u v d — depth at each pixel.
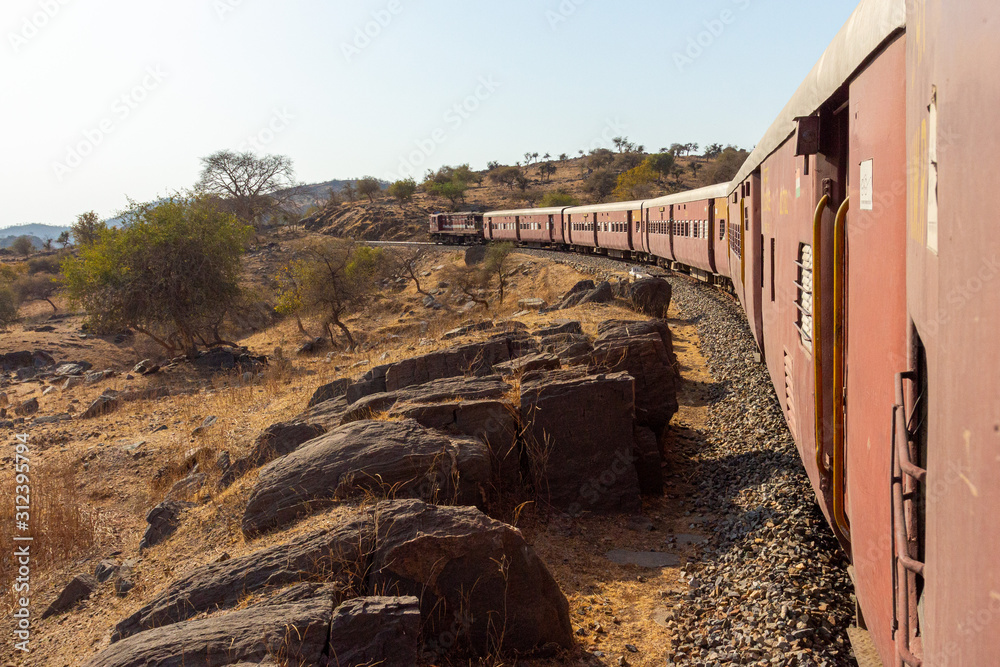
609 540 6.65
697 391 11.52
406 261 41.47
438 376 9.74
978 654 1.36
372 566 4.71
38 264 66.88
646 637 4.96
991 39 1.27
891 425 2.42
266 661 3.55
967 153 1.42
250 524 6.12
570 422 7.26
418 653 4.53
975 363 1.37
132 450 11.88
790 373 5.38
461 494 6.40
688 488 7.86
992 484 1.28
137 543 7.84
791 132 4.92
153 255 26.42
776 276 6.34
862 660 3.91
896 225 2.36
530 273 34.56
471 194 108.94
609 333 10.31
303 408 12.37
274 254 56.88
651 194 63.62
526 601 4.69
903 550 2.00
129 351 31.78
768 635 4.48
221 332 33.53
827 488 3.98
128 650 3.81
